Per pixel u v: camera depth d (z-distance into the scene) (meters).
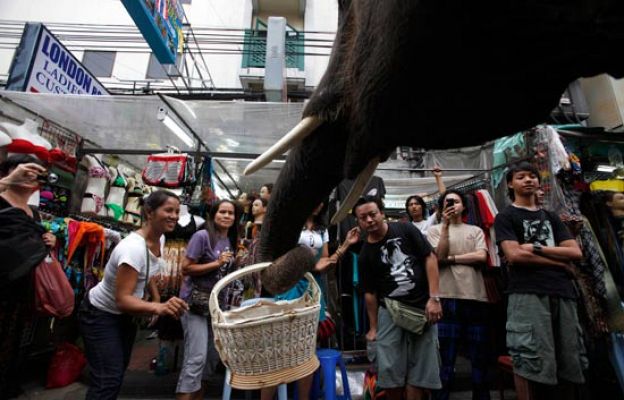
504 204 4.40
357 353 4.19
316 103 0.91
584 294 3.01
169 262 4.27
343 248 3.24
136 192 5.59
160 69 11.51
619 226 3.48
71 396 3.45
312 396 3.10
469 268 3.13
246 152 5.85
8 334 3.26
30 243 2.51
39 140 4.03
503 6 0.41
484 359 3.01
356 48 0.75
